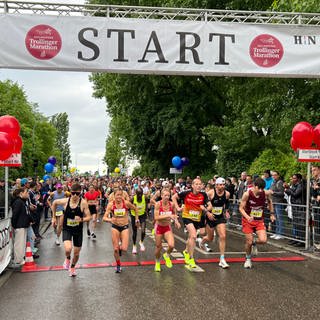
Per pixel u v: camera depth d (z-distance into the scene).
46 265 8.74
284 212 11.45
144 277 7.41
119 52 8.64
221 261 8.23
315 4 9.66
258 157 20.33
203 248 10.39
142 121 28.73
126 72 8.84
